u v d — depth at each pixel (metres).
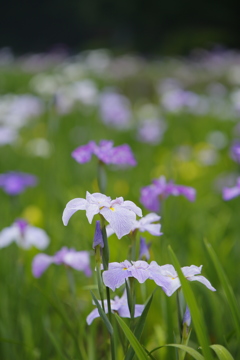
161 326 3.37
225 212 5.70
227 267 3.85
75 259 3.03
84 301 3.89
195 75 19.28
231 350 3.05
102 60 22.31
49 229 4.55
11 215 5.07
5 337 3.19
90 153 3.00
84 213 4.46
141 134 8.59
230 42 39.06
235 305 2.45
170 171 6.43
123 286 2.38
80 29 57.62
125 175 7.19
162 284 1.98
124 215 1.97
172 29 49.00
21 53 55.28
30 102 9.20
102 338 3.52
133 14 50.03
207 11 46.88
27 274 4.13
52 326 3.53
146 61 27.58
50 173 6.46
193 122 11.55
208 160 7.92
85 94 9.01
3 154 8.27
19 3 58.47
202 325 2.03
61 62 26.39
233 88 17.81
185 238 4.60
